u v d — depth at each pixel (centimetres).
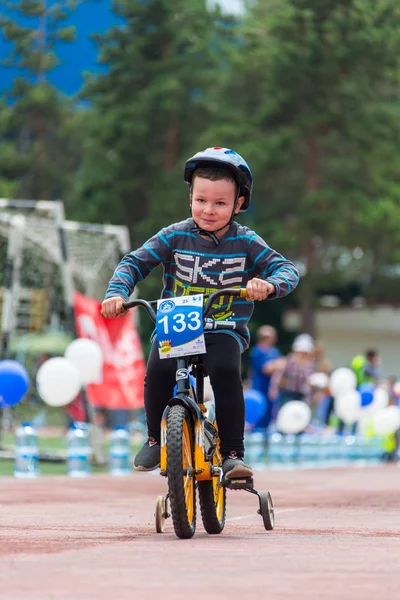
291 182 9281
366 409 4359
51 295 3547
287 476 2884
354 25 8056
